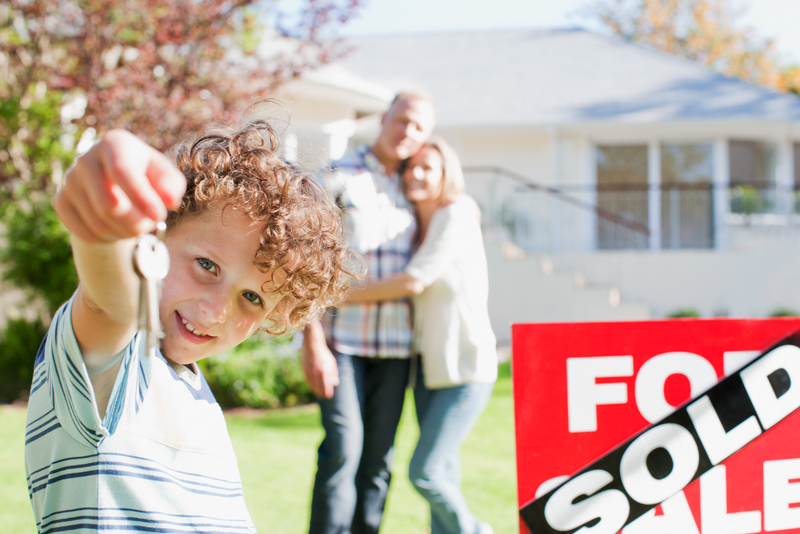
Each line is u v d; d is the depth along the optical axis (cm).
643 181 1422
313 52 905
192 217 110
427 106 278
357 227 266
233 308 112
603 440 182
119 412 99
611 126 1375
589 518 180
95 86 755
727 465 183
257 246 111
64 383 95
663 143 1423
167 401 114
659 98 1465
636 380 183
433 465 261
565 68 1620
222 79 798
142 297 68
